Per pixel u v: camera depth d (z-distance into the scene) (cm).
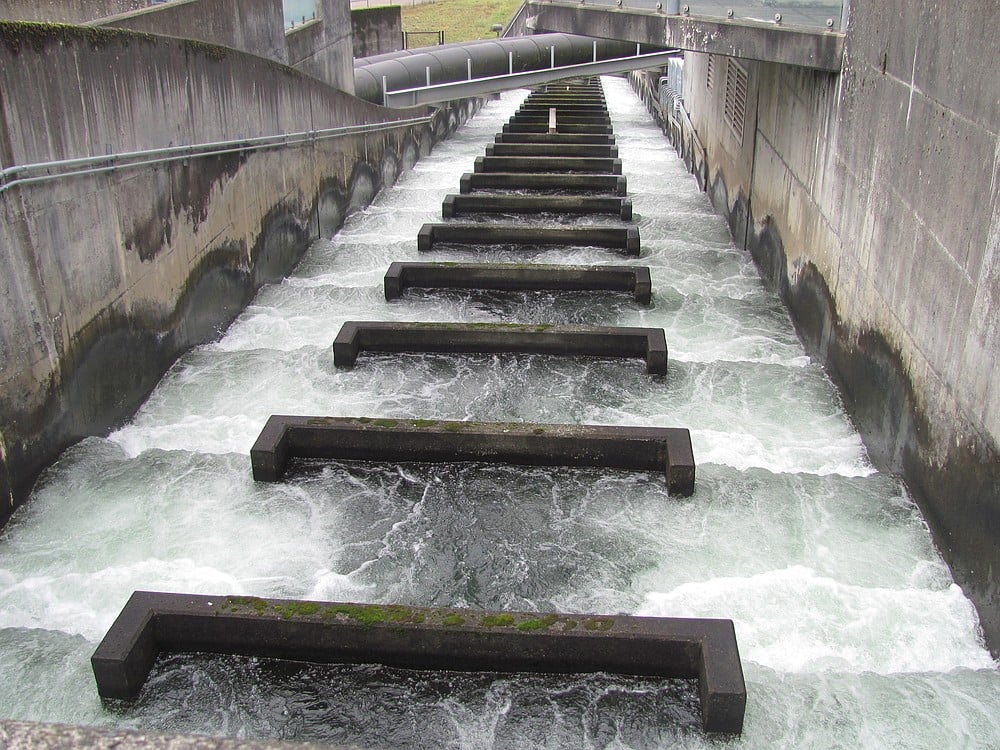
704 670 642
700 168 2353
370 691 677
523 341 1213
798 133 1379
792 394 1121
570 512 880
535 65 2897
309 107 1705
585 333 1202
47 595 757
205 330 1284
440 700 668
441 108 3059
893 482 898
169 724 648
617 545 828
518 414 1064
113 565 796
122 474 926
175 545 824
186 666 697
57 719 648
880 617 729
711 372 1173
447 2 6319
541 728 642
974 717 636
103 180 989
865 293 1027
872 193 1009
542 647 675
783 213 1468
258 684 682
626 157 2775
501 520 868
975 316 724
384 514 878
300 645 695
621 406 1086
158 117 1118
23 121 839
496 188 2145
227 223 1344
